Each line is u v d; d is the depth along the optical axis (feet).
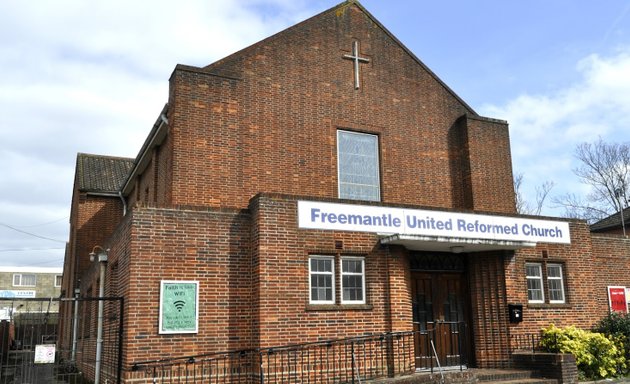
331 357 44.06
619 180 138.31
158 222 42.63
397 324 46.70
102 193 90.38
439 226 49.14
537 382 45.50
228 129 52.24
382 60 61.77
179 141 50.06
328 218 45.73
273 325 42.63
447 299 53.31
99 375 52.26
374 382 40.42
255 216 44.50
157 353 40.78
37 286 209.15
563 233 56.65
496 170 63.31
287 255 44.06
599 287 62.08
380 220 47.29
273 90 55.21
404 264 48.62
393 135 60.39
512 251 53.47
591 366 50.70
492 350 51.98
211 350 42.42
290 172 54.34
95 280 63.26
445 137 63.26
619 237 64.95
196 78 51.83
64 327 96.99
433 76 64.18
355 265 47.11
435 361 50.93
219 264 43.96
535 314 53.52
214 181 50.75
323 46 58.90
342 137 58.34
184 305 42.22
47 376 54.70
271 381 41.73
